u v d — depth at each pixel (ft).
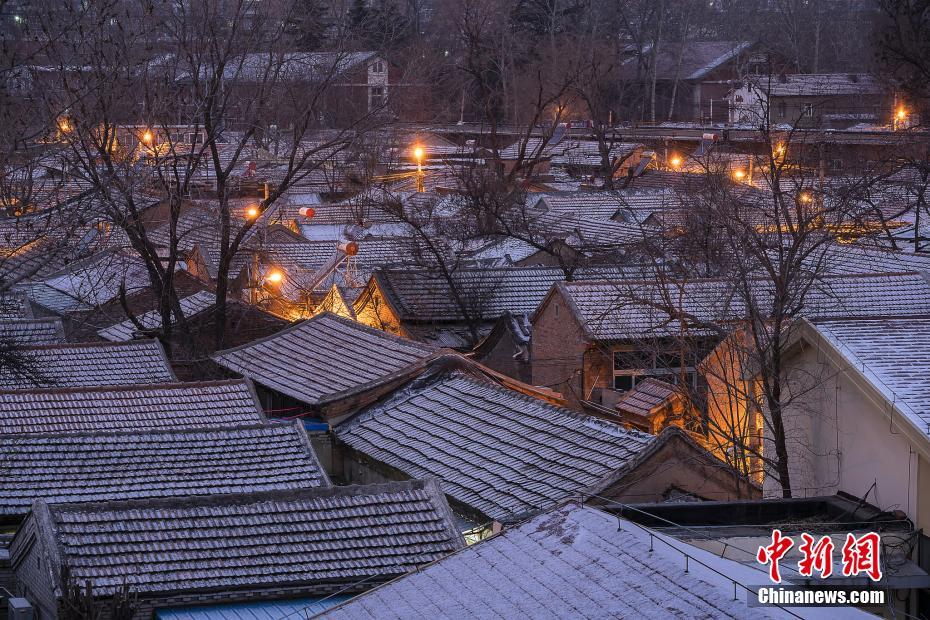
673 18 382.42
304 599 61.93
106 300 150.30
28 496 75.05
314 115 181.47
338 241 175.83
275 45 161.17
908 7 194.59
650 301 103.86
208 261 163.53
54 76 104.37
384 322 144.36
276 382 108.88
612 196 218.59
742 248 111.24
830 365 64.08
